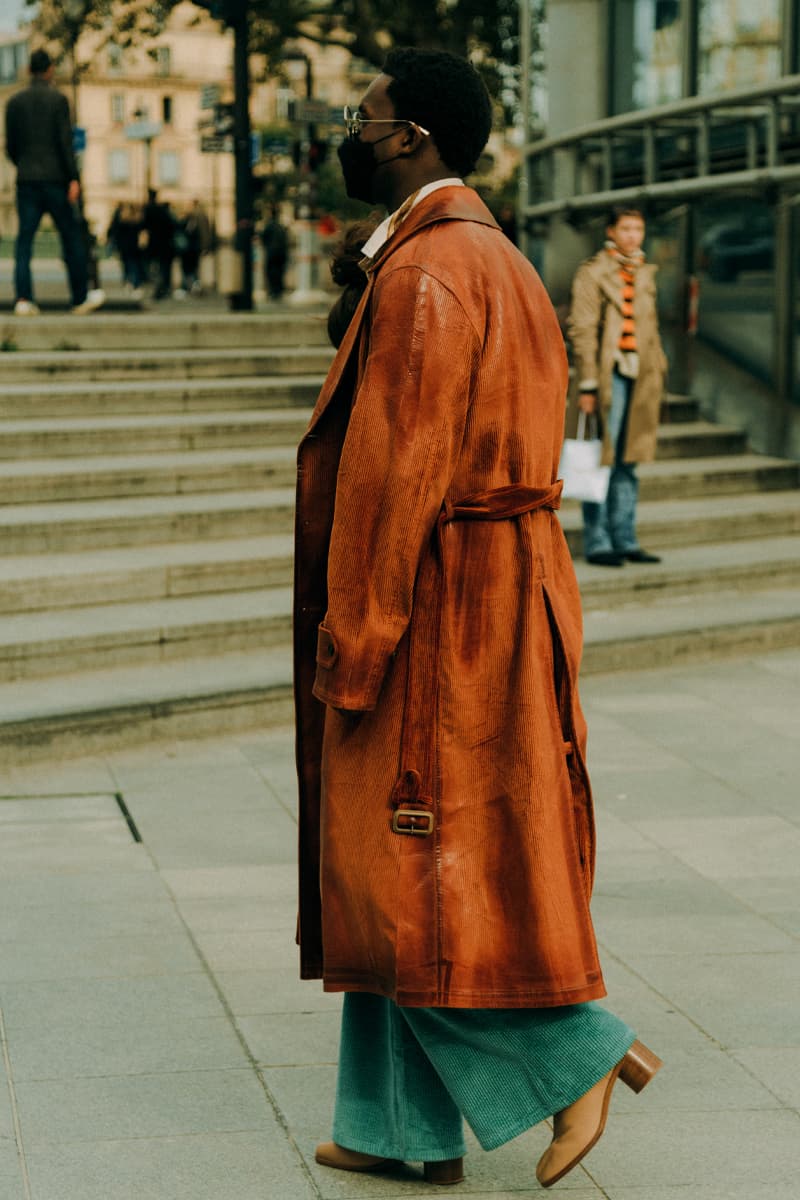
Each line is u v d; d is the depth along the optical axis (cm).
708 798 550
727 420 1153
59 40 2597
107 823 513
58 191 1203
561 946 260
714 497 1039
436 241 258
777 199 1019
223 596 742
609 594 806
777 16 1095
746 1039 357
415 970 259
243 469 877
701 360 1184
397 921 260
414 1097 287
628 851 493
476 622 261
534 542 265
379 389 253
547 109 1407
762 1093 331
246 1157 300
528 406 263
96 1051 345
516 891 261
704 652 754
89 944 408
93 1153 300
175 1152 302
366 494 253
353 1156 295
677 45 1220
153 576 726
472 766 262
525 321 264
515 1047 265
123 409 953
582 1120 262
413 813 260
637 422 827
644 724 647
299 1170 296
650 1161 301
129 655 661
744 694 697
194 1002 373
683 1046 353
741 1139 310
